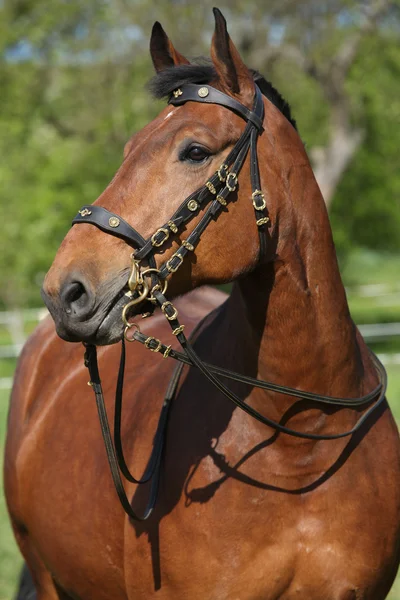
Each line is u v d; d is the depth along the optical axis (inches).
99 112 885.8
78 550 143.5
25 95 874.1
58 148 856.3
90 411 150.0
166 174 108.3
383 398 130.2
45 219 767.1
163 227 107.3
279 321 115.9
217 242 109.7
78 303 105.8
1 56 858.8
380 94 876.0
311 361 117.0
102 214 107.3
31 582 182.4
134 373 147.9
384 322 920.3
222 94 112.1
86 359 116.3
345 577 118.3
